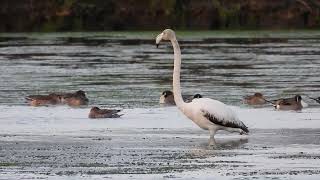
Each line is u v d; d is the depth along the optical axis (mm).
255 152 22359
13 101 34344
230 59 51344
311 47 58438
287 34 71062
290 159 21297
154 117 29562
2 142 24203
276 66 47250
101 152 22531
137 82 40656
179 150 22797
